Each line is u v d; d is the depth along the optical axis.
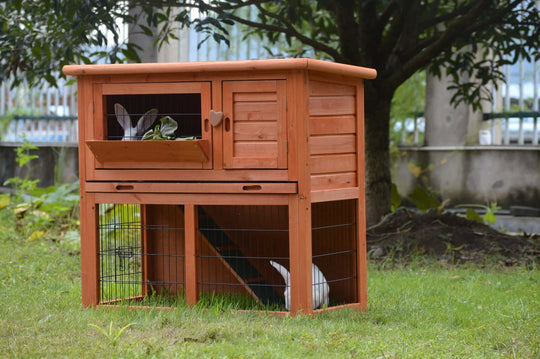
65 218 10.44
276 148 4.95
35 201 10.45
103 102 5.30
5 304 5.30
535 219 10.85
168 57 11.71
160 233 6.23
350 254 5.66
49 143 13.18
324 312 5.03
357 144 5.37
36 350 3.92
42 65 8.41
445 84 11.95
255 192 4.98
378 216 9.53
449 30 8.46
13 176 13.40
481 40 9.66
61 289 6.12
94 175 5.32
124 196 5.27
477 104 10.11
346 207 5.64
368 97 9.28
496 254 8.30
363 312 5.24
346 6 8.74
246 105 4.99
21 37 8.19
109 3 7.60
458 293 6.12
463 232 8.85
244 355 3.83
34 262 7.57
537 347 4.09
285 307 5.33
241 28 12.27
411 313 5.23
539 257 8.23
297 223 4.92
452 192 11.89
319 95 5.04
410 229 8.98
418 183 12.20
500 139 11.76
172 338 4.27
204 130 5.08
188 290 5.20
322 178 5.08
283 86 4.92
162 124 5.39
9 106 13.65
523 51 9.34
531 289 6.29
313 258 5.96
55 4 7.30
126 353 3.87
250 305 5.48
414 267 7.82
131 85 5.21
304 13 9.64
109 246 7.66
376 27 9.15
